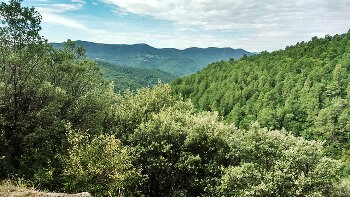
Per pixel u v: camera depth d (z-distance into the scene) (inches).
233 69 7554.1
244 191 807.1
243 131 1021.2
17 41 897.5
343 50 7647.6
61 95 865.5
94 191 748.0
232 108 5826.8
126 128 1090.1
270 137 908.6
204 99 6063.0
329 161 808.9
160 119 1027.9
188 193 986.7
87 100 966.4
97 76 1088.8
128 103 1211.9
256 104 5600.4
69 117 936.3
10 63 814.5
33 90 869.2
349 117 4559.5
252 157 907.4
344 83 5561.0
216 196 906.7
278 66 7116.1
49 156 855.7
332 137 4493.1
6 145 833.5
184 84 7445.9
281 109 5108.3
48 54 951.0
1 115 821.9
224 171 893.2
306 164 827.4
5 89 817.5
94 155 782.5
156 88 1331.2
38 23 921.5
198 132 1002.1
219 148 1008.2
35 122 876.0
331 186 808.9
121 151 800.9
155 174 1013.8
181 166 933.2
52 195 487.2
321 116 4690.0
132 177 857.5
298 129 4864.7
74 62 1013.8
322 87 5541.3
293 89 5743.1
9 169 785.6
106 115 1101.7
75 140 794.8
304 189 782.5
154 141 986.7
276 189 789.2
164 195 1021.2
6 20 867.4
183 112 1232.8
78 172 731.4
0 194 468.1
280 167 813.2
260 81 6407.5
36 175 744.3
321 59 7485.2
